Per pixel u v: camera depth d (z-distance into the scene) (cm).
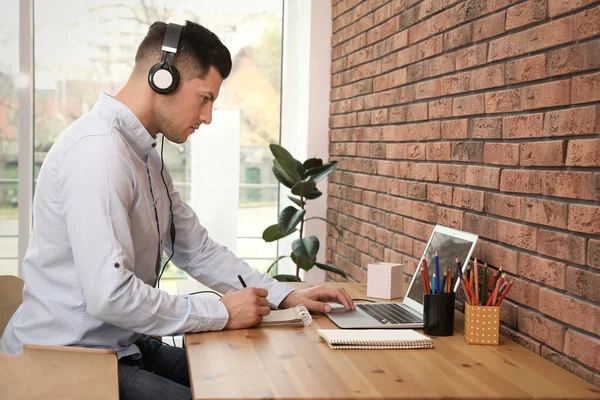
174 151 411
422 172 250
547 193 169
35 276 181
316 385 135
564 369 156
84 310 177
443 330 177
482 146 204
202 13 412
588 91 154
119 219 169
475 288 174
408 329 181
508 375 145
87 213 166
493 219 197
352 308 203
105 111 182
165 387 176
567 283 161
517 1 183
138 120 185
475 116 209
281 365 148
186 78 187
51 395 143
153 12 407
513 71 185
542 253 172
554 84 167
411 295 212
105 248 166
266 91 419
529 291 178
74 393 144
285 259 425
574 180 158
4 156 399
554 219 166
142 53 189
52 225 175
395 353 160
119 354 184
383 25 293
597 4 151
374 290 227
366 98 317
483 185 202
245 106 419
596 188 150
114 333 182
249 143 421
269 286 210
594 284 151
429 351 162
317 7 375
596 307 150
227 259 220
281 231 324
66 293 177
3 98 397
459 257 194
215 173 379
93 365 159
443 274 199
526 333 179
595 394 134
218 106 417
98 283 165
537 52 175
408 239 262
